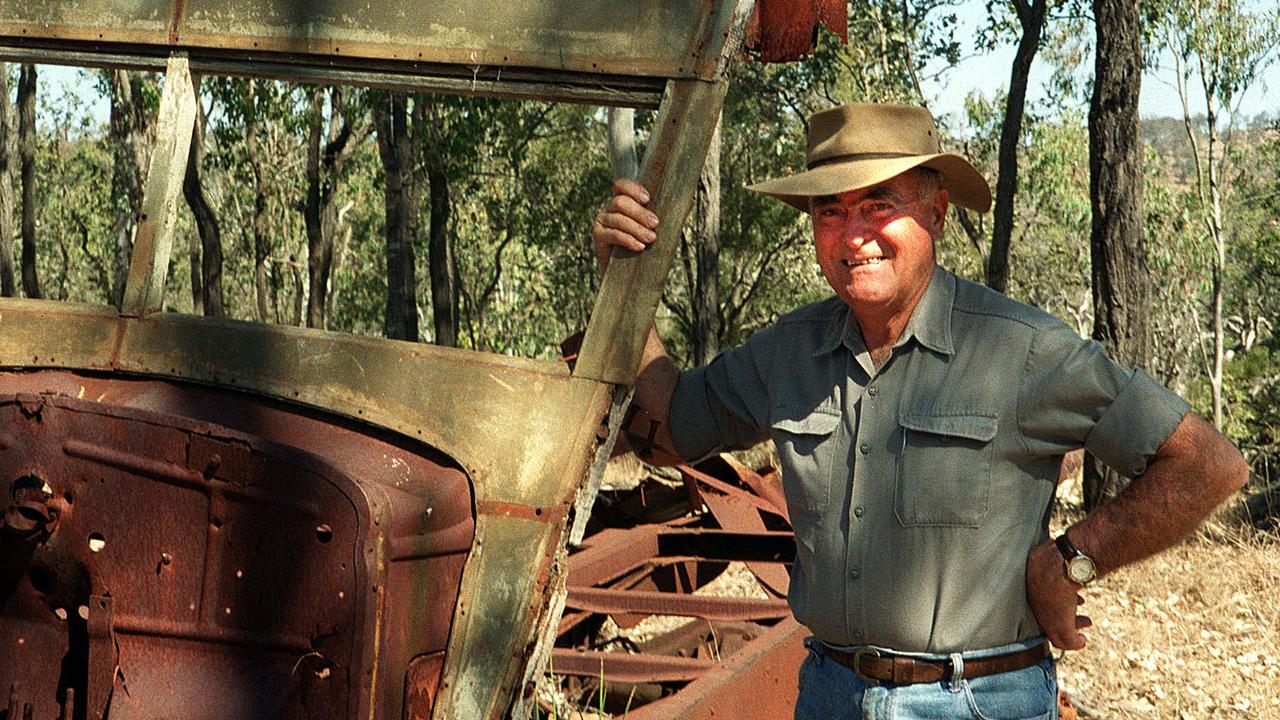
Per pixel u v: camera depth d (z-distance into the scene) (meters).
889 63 25.72
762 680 4.00
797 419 2.72
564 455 2.65
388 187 22.41
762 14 3.21
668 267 2.73
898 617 2.55
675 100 2.76
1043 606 2.56
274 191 32.09
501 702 2.51
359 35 2.94
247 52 3.01
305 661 2.29
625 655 4.13
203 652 2.36
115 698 2.36
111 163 38.97
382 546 2.29
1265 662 6.71
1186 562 8.57
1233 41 31.53
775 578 5.66
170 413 2.60
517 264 37.62
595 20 2.82
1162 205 36.91
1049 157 31.44
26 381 2.76
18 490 2.39
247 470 2.32
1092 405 2.49
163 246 2.91
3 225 28.30
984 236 26.23
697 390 3.01
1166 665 6.55
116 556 2.39
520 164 30.19
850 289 2.59
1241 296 46.06
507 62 2.85
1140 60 10.80
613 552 5.62
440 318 25.45
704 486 6.87
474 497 2.64
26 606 2.46
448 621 2.57
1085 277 43.28
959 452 2.52
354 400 2.71
